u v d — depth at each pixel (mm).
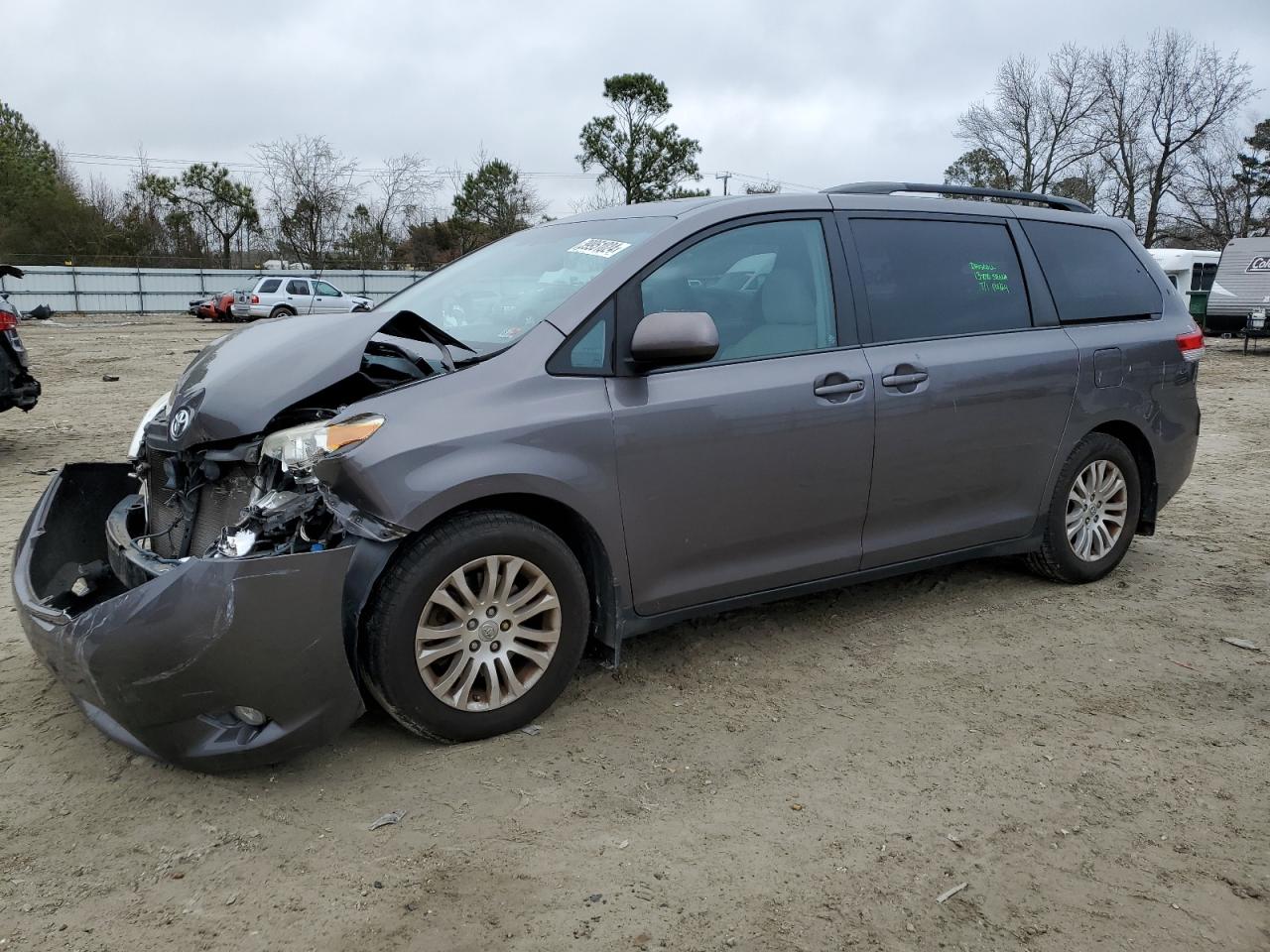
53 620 2943
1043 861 2695
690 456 3533
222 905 2455
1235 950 2365
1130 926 2439
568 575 3340
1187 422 5172
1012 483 4512
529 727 3389
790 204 3992
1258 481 7840
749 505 3713
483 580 3189
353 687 2928
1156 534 6113
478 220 48531
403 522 2965
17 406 8219
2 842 2703
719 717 3504
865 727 3451
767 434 3686
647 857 2678
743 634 4277
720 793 3004
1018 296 4559
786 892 2541
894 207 4281
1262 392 14195
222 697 2779
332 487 2982
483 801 2934
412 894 2502
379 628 3014
